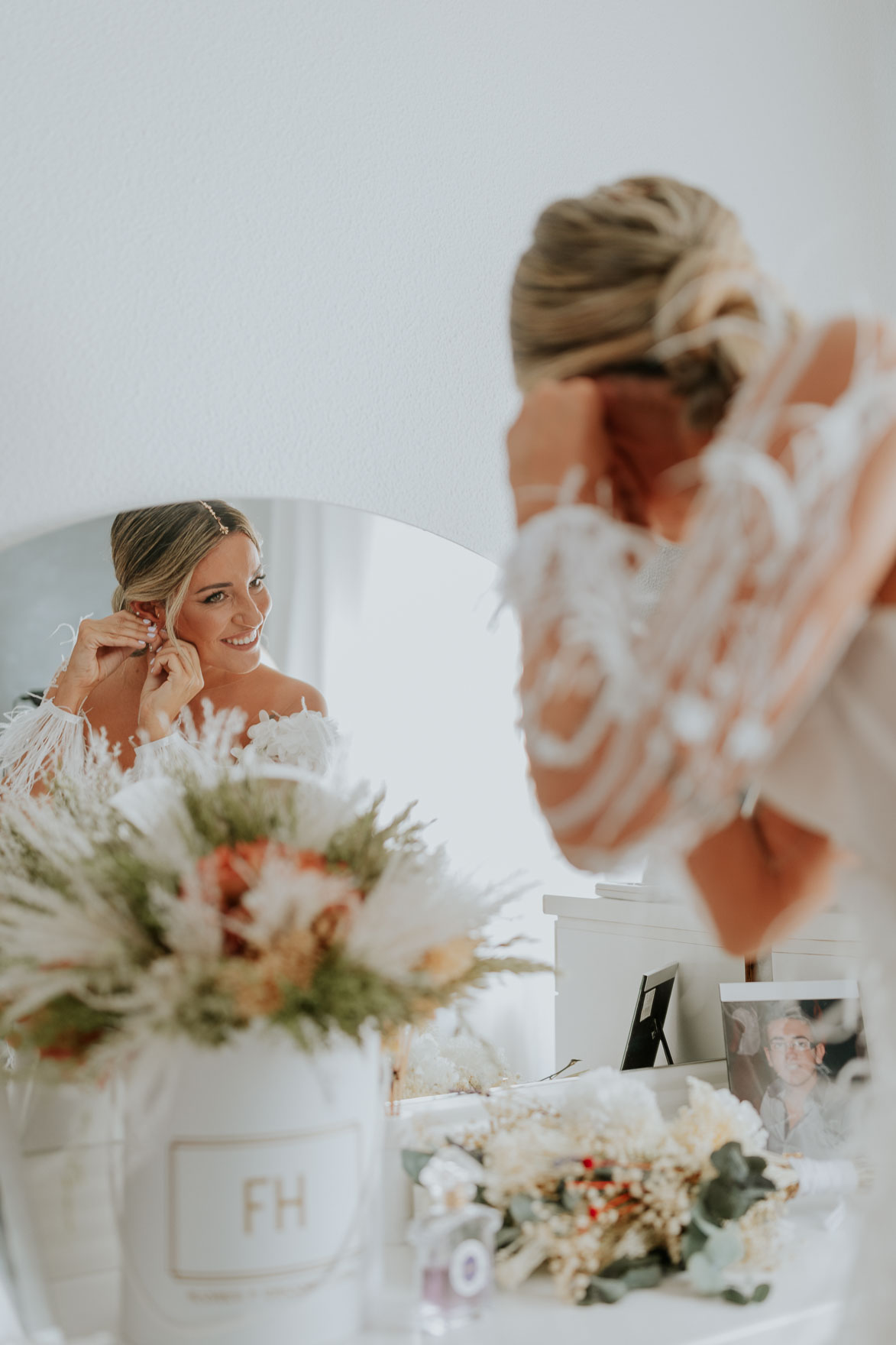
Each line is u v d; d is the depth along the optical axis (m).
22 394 1.18
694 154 1.63
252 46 1.33
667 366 0.74
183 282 1.27
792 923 0.96
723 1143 1.03
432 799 1.32
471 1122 1.17
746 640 0.61
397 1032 0.91
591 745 0.65
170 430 1.25
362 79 1.39
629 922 1.38
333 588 1.30
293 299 1.33
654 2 1.62
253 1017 0.78
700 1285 0.93
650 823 0.65
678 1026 1.41
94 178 1.23
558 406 0.73
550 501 0.72
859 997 1.29
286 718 1.25
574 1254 0.93
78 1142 0.91
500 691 1.37
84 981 0.80
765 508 0.62
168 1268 0.80
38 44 1.21
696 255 0.74
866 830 0.76
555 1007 1.32
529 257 0.81
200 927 0.78
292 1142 0.82
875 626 0.73
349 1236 0.85
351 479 1.34
